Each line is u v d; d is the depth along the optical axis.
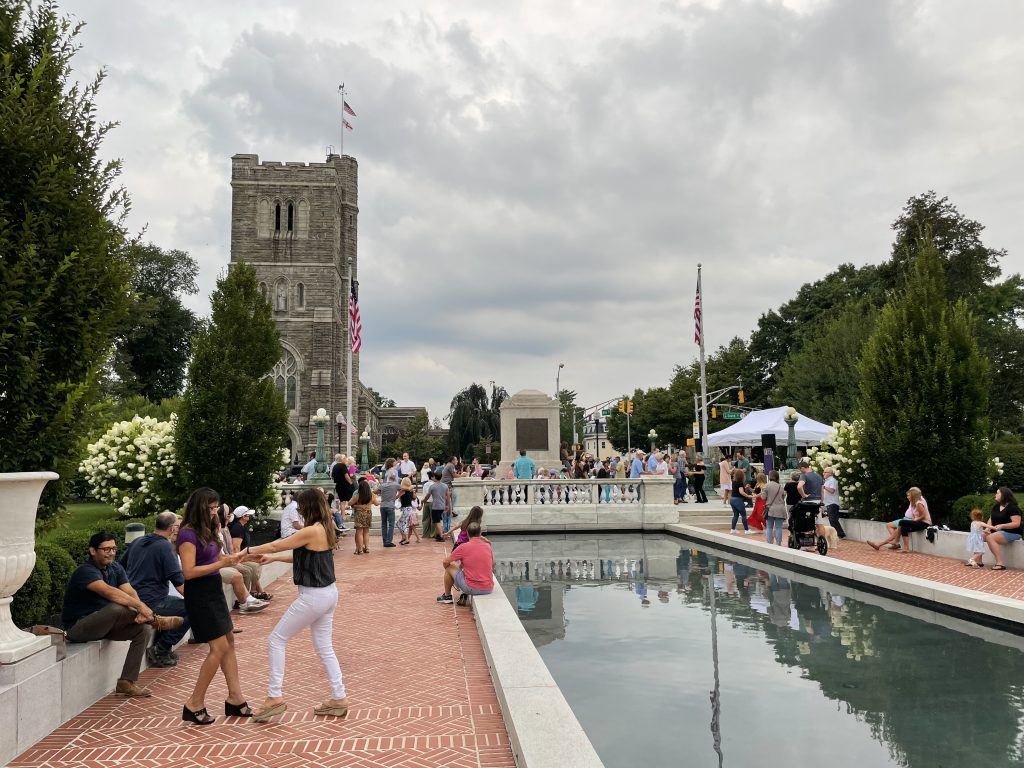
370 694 7.06
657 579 15.22
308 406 70.50
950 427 18.19
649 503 25.20
